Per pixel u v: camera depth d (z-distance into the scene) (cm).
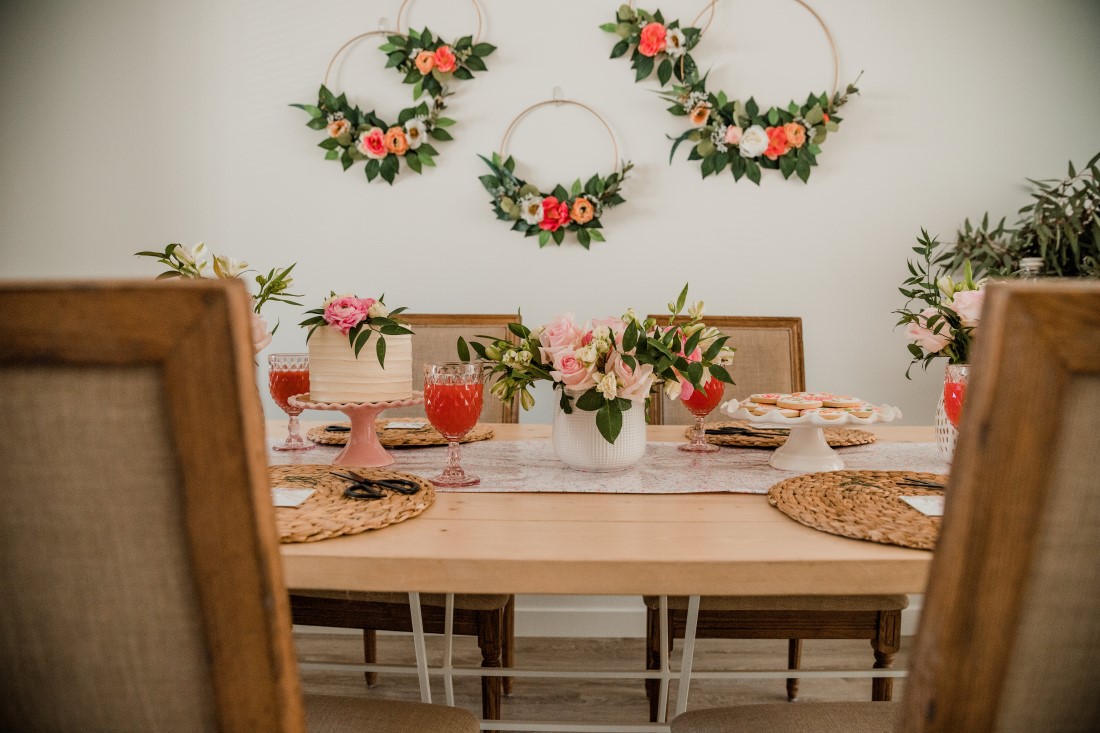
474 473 126
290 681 53
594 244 257
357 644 227
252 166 260
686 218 257
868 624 142
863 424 120
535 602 233
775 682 203
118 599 51
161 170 262
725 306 258
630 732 136
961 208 257
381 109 258
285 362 148
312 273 261
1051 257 230
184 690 53
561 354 118
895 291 259
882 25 254
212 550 49
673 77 254
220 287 46
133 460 49
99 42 260
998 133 256
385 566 84
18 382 48
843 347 260
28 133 263
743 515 101
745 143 248
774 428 168
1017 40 255
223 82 259
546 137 256
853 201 257
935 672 51
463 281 259
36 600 52
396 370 131
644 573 83
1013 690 51
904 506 101
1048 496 47
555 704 191
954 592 49
